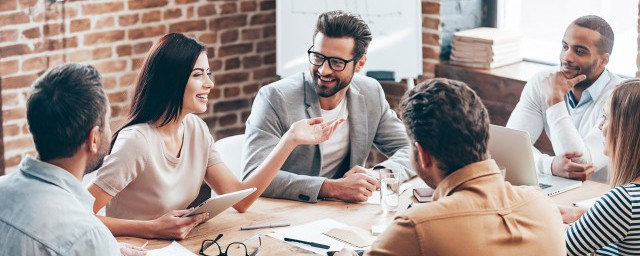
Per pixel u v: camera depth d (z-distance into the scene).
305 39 4.62
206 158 2.84
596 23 3.41
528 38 4.68
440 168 1.81
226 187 2.84
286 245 2.47
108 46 4.57
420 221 1.73
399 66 4.57
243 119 5.16
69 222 1.83
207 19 4.85
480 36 4.46
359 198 2.86
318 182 2.89
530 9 4.63
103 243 1.86
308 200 2.88
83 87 1.87
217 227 2.62
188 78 2.62
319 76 3.02
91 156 1.92
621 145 2.36
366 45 3.05
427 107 1.78
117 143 2.62
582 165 3.15
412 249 1.73
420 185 3.08
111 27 4.55
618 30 4.30
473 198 1.76
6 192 1.86
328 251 2.38
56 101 1.84
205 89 2.67
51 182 1.87
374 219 2.71
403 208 2.82
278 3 4.60
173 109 2.65
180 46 2.61
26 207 1.83
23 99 4.37
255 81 5.14
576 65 3.44
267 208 2.81
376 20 4.55
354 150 3.23
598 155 3.41
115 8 4.54
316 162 3.17
